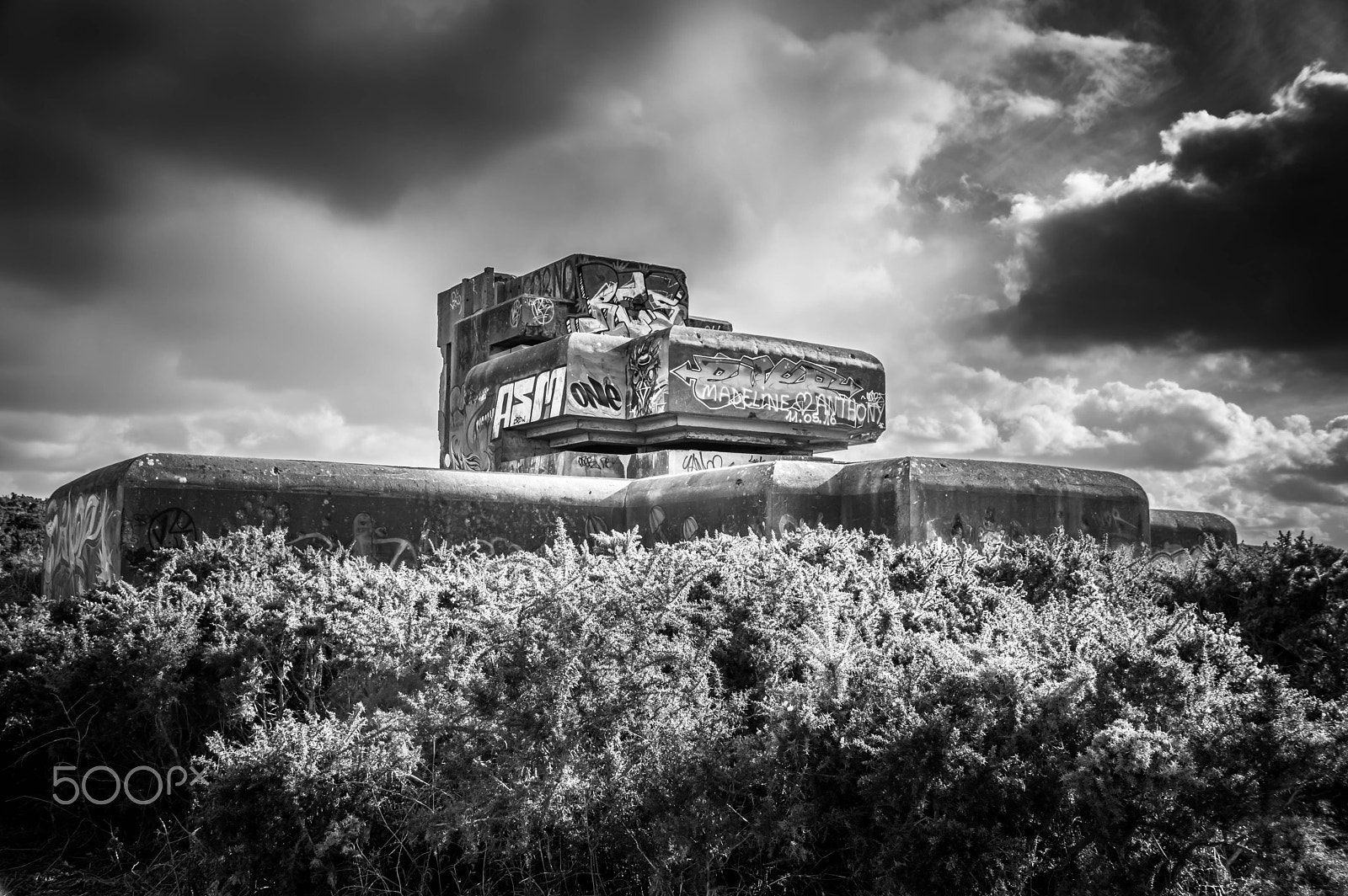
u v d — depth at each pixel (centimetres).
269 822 380
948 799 355
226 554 694
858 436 1534
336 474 958
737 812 388
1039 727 364
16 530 1669
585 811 396
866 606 509
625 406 1411
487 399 1579
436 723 403
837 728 382
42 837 514
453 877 405
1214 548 679
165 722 489
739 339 1396
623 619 421
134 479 859
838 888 405
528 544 1061
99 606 559
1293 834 343
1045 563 670
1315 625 581
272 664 496
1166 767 334
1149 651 378
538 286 1822
